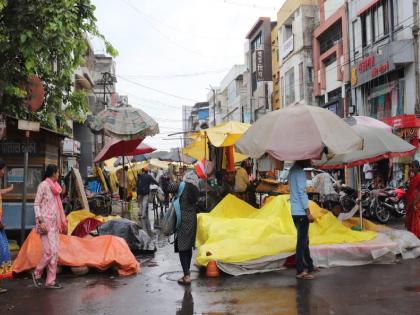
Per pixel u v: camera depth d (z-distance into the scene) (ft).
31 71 37.09
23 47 34.55
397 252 30.17
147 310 20.92
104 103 132.16
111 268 29.12
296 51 125.80
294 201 26.27
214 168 53.93
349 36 95.09
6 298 23.25
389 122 74.08
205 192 51.03
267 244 29.19
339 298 21.98
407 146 35.01
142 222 52.26
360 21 90.02
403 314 19.54
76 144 95.50
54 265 25.34
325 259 28.84
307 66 120.57
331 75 106.73
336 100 103.35
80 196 41.32
